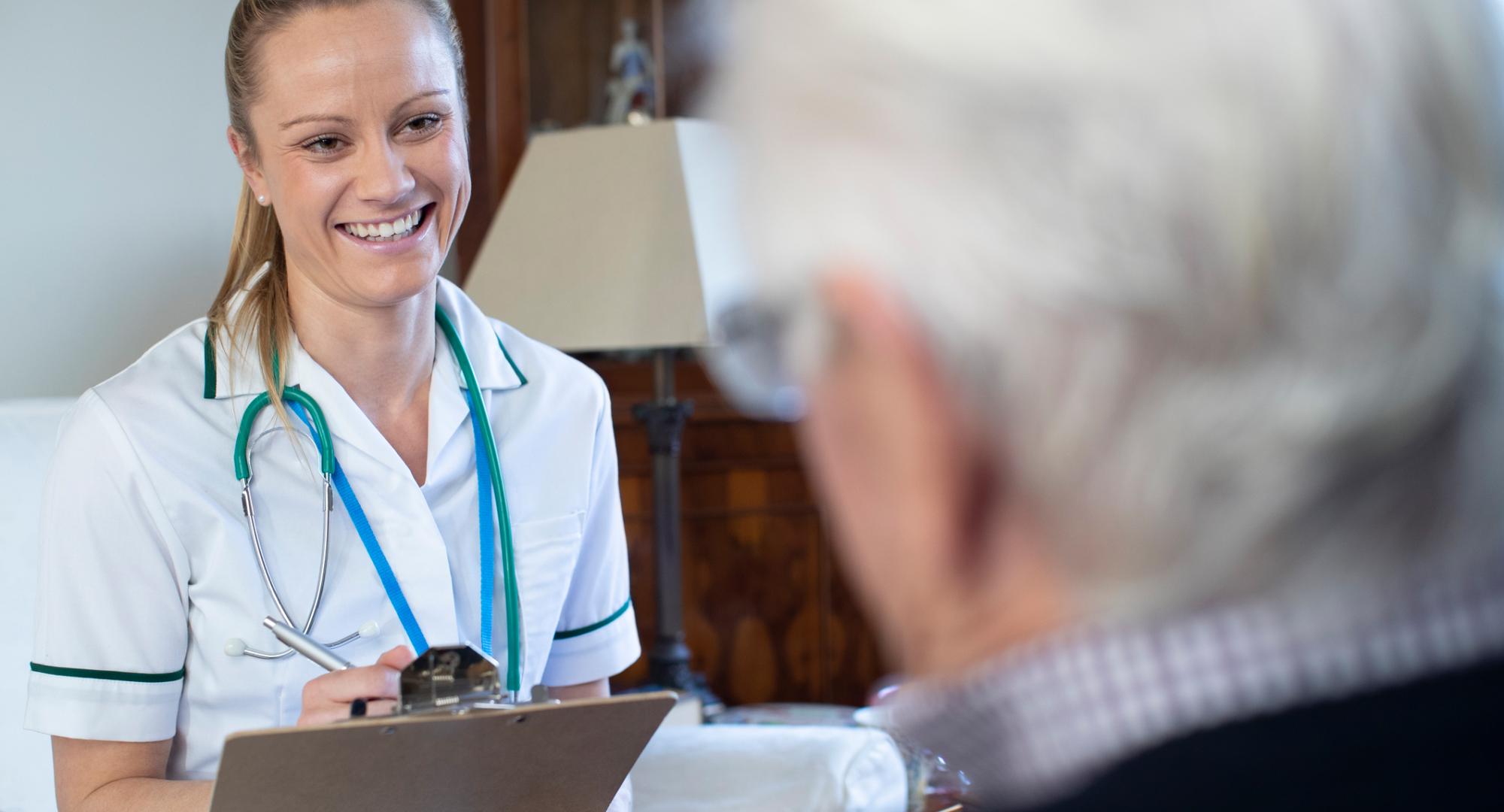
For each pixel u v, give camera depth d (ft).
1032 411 1.17
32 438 5.17
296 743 2.97
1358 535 1.10
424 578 4.28
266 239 4.54
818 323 1.24
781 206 1.24
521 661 4.51
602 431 4.93
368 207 4.12
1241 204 1.08
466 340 4.71
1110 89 1.11
